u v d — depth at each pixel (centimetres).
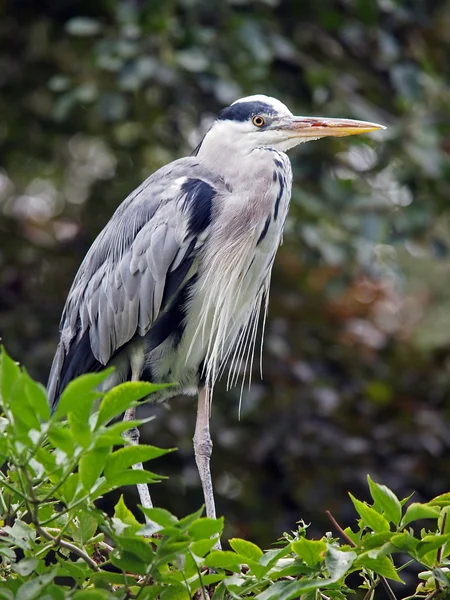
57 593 441
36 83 1317
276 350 1157
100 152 1426
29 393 402
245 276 813
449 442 1162
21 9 1302
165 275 769
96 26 1128
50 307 1196
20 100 1326
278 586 468
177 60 1077
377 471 1124
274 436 1123
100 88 1193
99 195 1328
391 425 1160
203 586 460
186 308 789
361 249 1120
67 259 1269
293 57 1188
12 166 1389
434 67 1336
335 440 1117
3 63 1312
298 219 1138
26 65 1315
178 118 1256
